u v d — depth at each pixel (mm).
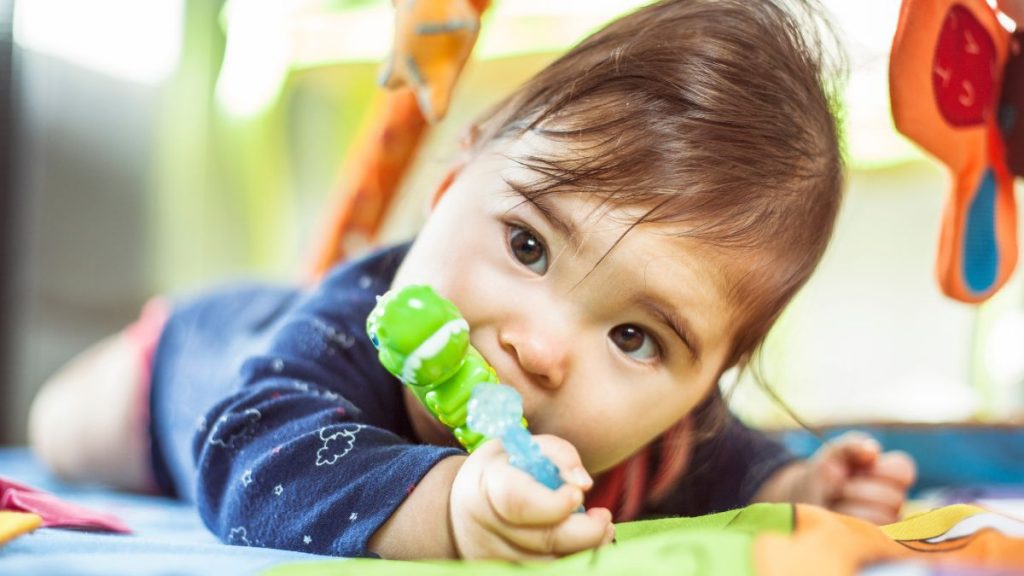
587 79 672
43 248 1833
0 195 1764
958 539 473
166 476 1099
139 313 2012
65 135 1886
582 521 452
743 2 750
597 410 610
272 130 2172
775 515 464
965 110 699
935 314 2215
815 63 757
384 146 1138
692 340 636
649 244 603
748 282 659
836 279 2244
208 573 409
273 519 536
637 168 619
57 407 1162
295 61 2037
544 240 607
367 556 500
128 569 406
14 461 1341
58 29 1877
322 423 580
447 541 481
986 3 709
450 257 627
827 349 2264
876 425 1197
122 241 1986
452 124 1811
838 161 760
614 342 617
